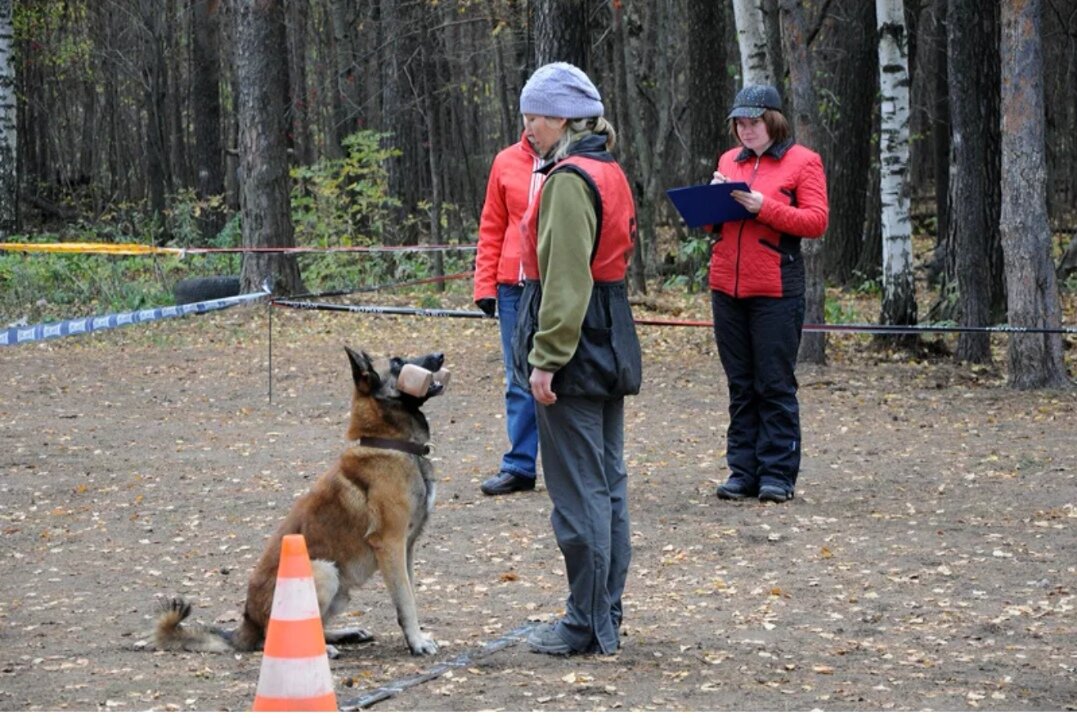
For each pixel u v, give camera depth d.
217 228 31.39
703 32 24.28
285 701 3.99
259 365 15.59
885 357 15.82
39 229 34.97
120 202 38.41
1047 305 13.05
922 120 37.28
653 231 27.42
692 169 24.73
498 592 6.45
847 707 4.54
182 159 40.22
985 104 16.89
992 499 8.36
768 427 8.34
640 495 8.63
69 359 16.23
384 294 22.28
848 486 8.85
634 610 6.04
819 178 8.05
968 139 14.89
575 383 4.95
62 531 7.96
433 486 5.46
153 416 12.34
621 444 5.36
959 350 15.37
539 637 5.30
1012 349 13.23
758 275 8.09
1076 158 35.97
